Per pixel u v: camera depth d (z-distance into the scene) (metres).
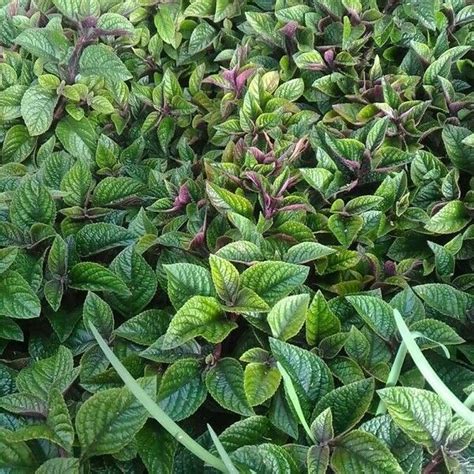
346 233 0.69
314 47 0.90
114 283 0.62
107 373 0.56
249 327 0.60
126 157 0.83
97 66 0.84
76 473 0.46
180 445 0.54
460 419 0.49
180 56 0.97
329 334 0.58
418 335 0.53
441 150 0.83
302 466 0.51
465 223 0.71
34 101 0.79
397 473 0.47
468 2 0.95
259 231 0.66
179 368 0.55
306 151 0.78
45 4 0.93
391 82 0.84
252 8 1.01
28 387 0.54
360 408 0.51
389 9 0.93
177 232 0.68
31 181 0.66
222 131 0.79
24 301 0.58
